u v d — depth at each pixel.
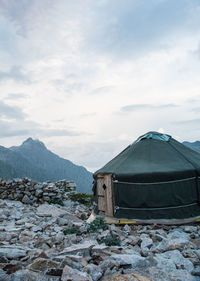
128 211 9.42
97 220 7.80
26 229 7.60
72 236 6.35
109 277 3.68
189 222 8.75
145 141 11.27
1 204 11.95
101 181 10.59
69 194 16.48
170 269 4.20
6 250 4.74
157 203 9.15
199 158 10.91
